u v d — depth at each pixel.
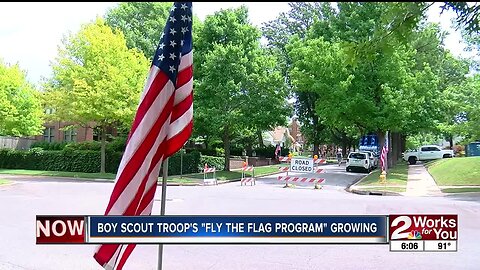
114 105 29.77
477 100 26.17
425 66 32.09
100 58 30.05
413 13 4.68
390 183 24.11
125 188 4.13
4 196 17.56
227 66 31.02
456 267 7.29
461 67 35.97
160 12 45.88
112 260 4.12
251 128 33.88
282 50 48.81
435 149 48.16
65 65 30.89
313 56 29.56
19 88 36.50
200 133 33.19
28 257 7.81
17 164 38.06
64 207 14.05
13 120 35.12
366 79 29.55
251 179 26.17
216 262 7.59
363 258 7.87
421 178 27.31
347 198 17.55
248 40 32.88
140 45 44.25
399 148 50.69
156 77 4.26
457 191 20.42
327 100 29.72
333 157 87.69
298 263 7.52
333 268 7.23
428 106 31.72
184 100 4.46
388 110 28.58
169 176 30.55
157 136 4.21
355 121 31.17
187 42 4.47
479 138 26.09
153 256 7.96
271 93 32.00
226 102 31.14
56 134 47.00
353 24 30.06
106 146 35.59
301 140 105.81
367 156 37.34
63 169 35.94
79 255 7.95
